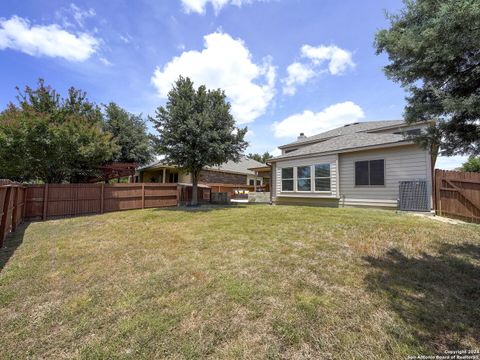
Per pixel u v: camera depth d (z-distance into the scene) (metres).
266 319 2.35
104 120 17.88
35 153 9.66
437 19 2.53
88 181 14.71
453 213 6.99
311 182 11.18
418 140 3.76
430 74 3.18
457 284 2.95
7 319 2.47
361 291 2.83
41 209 9.29
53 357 1.95
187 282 3.18
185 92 11.23
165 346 2.03
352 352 1.90
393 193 8.80
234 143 11.73
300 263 3.75
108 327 2.30
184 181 19.91
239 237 5.40
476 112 2.74
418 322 2.23
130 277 3.43
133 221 8.11
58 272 3.68
